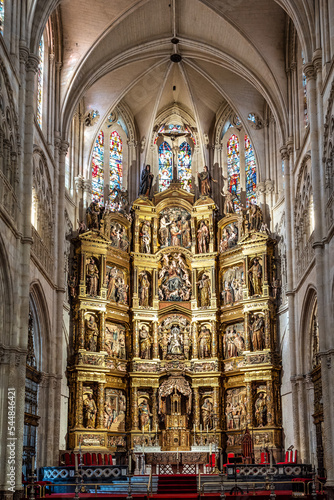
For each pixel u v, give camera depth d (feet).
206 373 142.72
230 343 145.48
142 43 144.46
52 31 132.16
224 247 151.12
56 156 131.95
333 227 95.04
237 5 130.72
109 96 153.89
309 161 120.88
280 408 135.64
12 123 97.30
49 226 125.59
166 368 144.77
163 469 132.05
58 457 120.26
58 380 122.72
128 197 159.74
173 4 136.05
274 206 148.05
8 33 100.22
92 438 130.41
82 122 153.79
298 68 133.18
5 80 93.25
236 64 142.92
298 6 113.19
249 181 158.61
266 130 154.81
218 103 163.12
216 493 96.32
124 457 131.34
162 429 141.59
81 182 149.18
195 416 141.49
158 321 149.07
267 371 135.95
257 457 132.57
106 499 89.56
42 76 128.67
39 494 94.17
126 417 140.67
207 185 156.04
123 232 150.82
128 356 144.97
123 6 131.34
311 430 121.19
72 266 140.56
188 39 145.69
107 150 160.45
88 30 134.00
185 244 154.40
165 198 156.35
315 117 107.76
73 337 136.05
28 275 96.99
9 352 91.56
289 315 129.18
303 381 124.16
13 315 92.94
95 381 133.49
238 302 144.15
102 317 138.82
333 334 95.71
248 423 135.13
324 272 100.12
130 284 149.18
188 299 151.23
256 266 143.33
